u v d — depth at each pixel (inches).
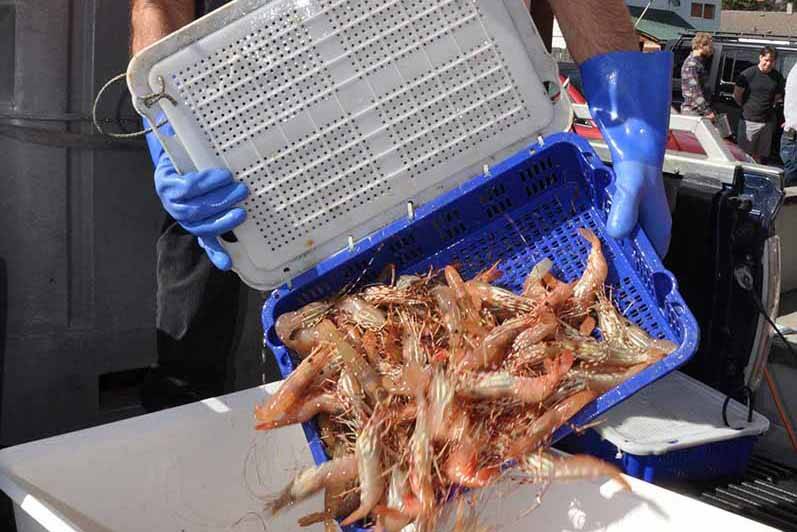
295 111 83.9
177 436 85.0
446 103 86.0
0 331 107.8
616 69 90.5
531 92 87.4
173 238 114.9
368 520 83.1
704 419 90.7
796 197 193.6
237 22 80.7
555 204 96.8
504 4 84.4
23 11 106.5
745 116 393.4
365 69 83.7
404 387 83.6
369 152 86.2
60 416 120.0
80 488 79.4
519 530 79.5
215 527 88.3
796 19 1349.7
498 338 85.6
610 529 74.4
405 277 92.8
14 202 112.1
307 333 87.8
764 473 95.6
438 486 79.0
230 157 84.2
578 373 82.0
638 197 87.4
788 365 139.2
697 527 69.4
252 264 88.0
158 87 81.2
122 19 110.4
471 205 94.3
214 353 121.5
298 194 86.4
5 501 99.6
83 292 117.3
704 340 106.7
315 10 81.5
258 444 90.4
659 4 794.2
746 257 101.7
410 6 82.9
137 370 125.2
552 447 84.1
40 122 109.5
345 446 84.4
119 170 115.0
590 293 90.0
